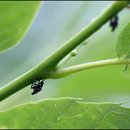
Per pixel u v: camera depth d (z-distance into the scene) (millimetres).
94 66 204
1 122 181
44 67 204
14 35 205
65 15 322
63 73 204
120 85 275
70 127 186
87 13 319
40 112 183
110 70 272
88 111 188
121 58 203
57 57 203
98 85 278
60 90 285
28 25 203
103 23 202
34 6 198
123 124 190
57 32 320
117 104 190
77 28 317
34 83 220
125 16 299
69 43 203
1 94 204
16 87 204
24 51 311
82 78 277
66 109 186
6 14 198
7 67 305
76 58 291
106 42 293
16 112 182
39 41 316
